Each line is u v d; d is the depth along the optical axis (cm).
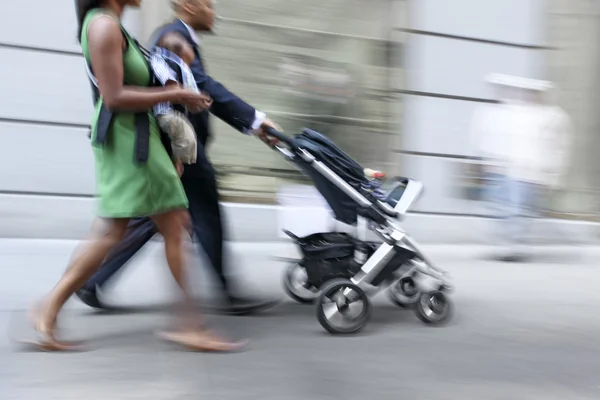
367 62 673
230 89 636
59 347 307
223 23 627
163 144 305
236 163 636
